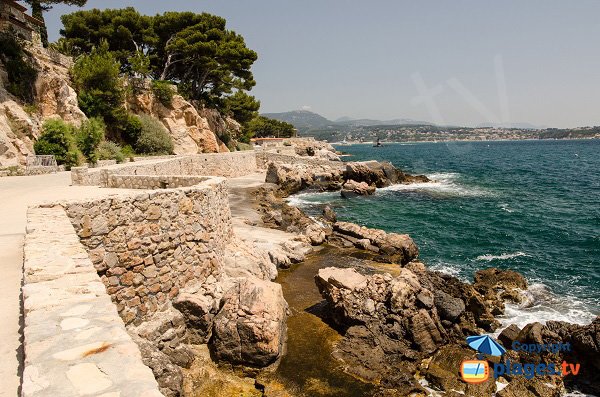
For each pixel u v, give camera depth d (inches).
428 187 2169.0
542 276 869.2
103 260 423.5
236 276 619.8
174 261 498.0
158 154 1843.0
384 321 582.9
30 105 1334.9
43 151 1200.8
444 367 528.7
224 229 665.0
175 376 424.5
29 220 350.9
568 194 1980.8
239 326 489.1
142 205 458.3
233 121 3302.2
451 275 865.5
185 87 2416.3
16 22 1547.7
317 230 1084.5
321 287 645.3
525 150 6387.8
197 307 495.2
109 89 1701.5
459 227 1304.1
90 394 124.6
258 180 2062.0
